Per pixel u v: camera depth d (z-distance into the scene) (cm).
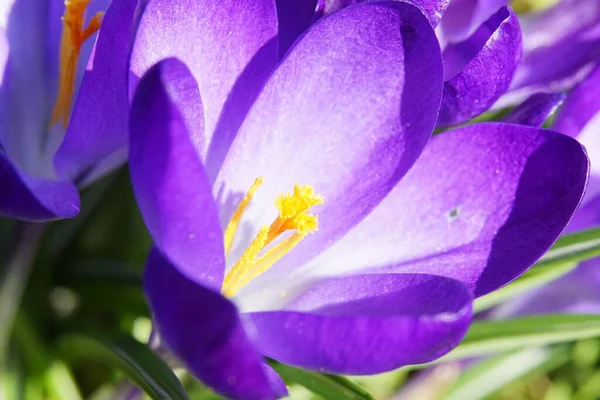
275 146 20
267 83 19
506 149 20
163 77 17
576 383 30
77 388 25
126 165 24
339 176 20
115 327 24
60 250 24
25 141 21
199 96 18
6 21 20
